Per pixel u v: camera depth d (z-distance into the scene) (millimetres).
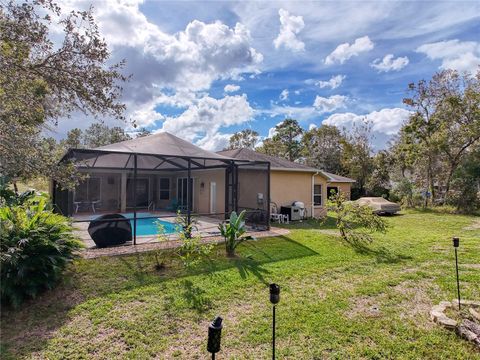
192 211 17797
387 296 5160
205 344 3686
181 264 6602
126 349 3547
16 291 4457
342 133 34219
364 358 3416
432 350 3555
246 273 6145
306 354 3480
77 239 5812
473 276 6125
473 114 20438
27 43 4191
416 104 22688
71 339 3713
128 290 5160
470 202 19875
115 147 10219
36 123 4629
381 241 9664
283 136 42562
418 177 25453
